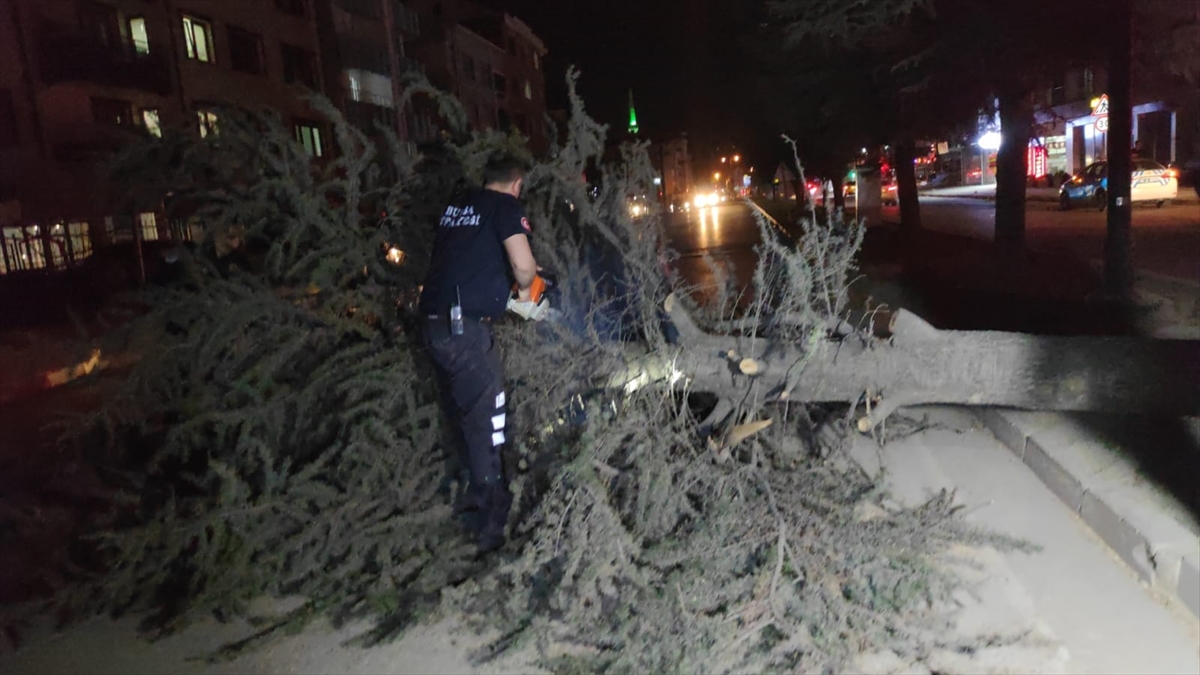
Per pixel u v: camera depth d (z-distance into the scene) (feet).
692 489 12.48
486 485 13.70
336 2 113.39
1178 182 89.10
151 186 15.65
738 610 10.75
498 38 191.21
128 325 14.47
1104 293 30.83
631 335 15.28
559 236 16.99
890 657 10.79
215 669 11.96
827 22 35.68
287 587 13.71
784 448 14.32
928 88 38.22
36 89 71.36
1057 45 33.50
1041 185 124.16
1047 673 10.34
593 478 11.52
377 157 16.78
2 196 67.97
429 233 16.19
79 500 16.96
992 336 14.15
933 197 132.36
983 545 12.78
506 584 12.37
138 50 81.76
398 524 13.17
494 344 14.61
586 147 16.83
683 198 175.52
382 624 12.54
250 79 98.68
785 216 80.79
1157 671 10.28
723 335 15.90
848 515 11.97
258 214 15.74
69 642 12.99
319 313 14.94
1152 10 35.06
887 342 14.32
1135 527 12.37
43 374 35.55
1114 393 13.84
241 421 14.34
